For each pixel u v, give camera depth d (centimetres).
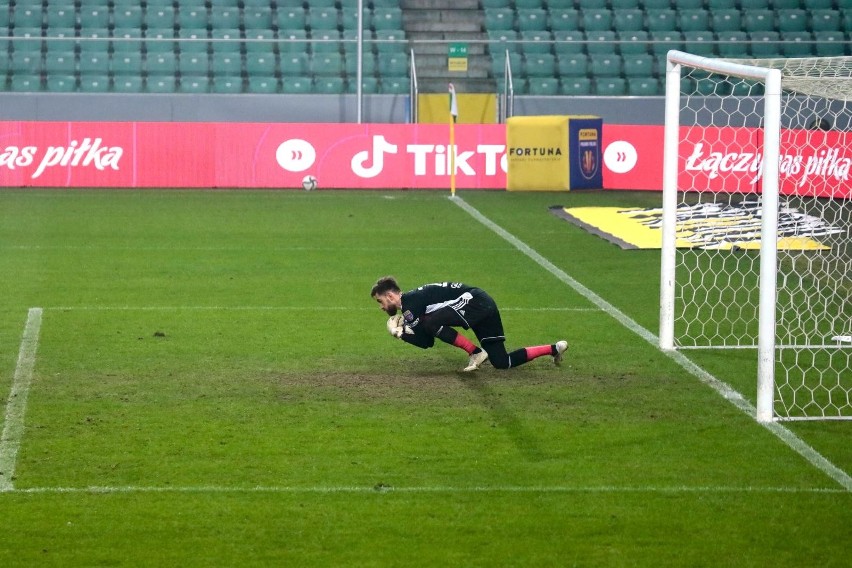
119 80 10956
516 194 9438
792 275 5828
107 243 6650
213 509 2598
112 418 3306
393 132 9688
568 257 6331
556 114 10812
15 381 3700
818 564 2328
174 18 11581
